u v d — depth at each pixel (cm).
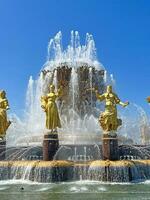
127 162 2855
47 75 3969
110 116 3050
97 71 3941
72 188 2420
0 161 3061
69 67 3862
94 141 3481
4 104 3328
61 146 3155
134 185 2589
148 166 2986
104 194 2138
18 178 2920
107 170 2792
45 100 3120
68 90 3859
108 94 3139
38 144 3462
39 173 2811
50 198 2005
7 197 2061
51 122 3064
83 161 2941
